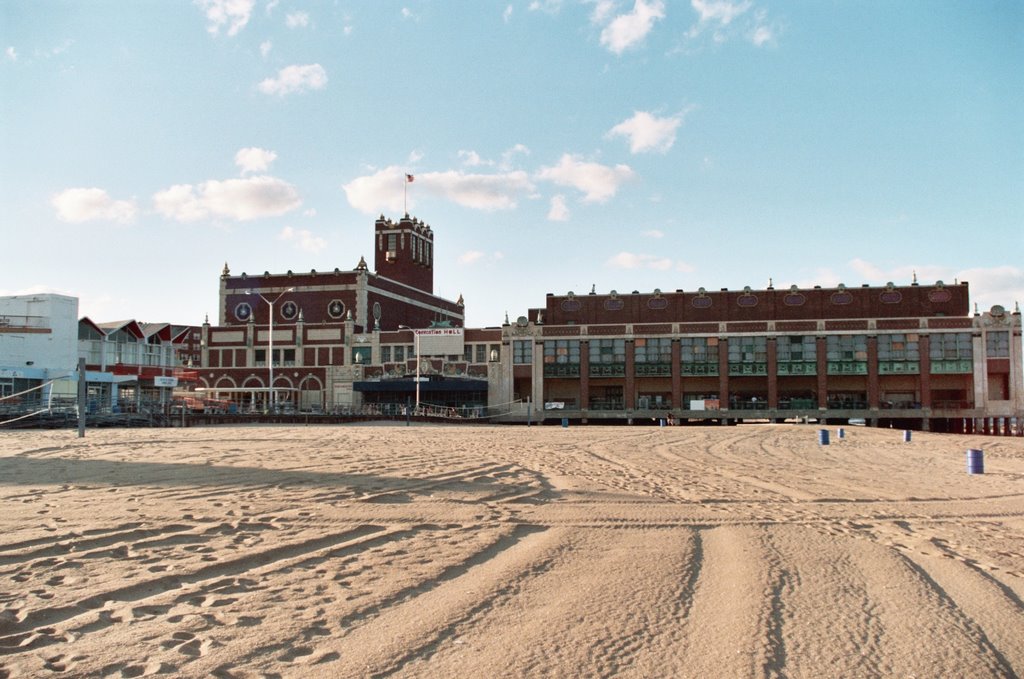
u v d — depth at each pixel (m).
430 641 7.15
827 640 7.51
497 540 11.73
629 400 88.25
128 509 13.35
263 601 8.16
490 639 7.26
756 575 9.88
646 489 18.52
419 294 119.38
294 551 10.59
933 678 6.66
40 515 12.67
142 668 6.29
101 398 61.59
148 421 55.38
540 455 28.62
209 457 24.05
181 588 8.59
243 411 69.69
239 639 7.00
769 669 6.70
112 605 7.89
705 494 17.92
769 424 81.06
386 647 6.94
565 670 6.55
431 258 128.12
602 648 7.10
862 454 35.53
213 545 10.71
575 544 11.65
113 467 20.70
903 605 8.76
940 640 7.59
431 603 8.31
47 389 59.62
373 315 104.31
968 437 59.62
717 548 11.62
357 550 10.77
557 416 88.56
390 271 117.88
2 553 9.95
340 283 102.69
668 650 7.09
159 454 25.27
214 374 98.88
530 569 9.95
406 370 93.44
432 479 18.86
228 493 15.55
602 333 89.69
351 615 7.81
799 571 10.24
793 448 39.09
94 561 9.66
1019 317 82.56
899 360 84.31
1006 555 11.90
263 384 98.00
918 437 55.03
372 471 20.23
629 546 11.59
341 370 95.75
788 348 86.31
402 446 31.61
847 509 16.17
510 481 19.17
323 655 6.71
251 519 12.66
